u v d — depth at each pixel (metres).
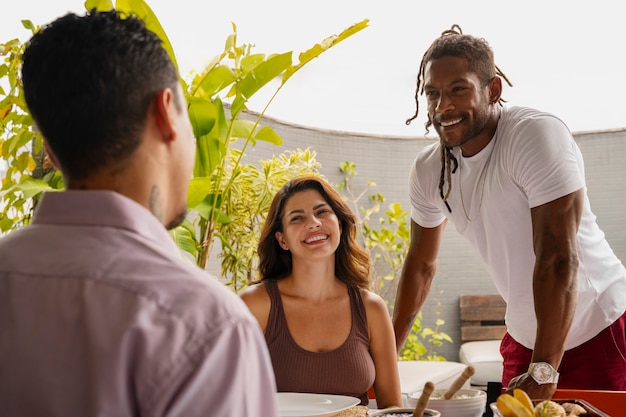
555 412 1.35
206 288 0.70
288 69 2.74
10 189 2.50
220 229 3.05
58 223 0.76
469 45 2.10
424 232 2.49
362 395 2.00
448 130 2.10
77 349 0.68
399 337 2.52
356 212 4.71
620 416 1.64
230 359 0.68
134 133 0.76
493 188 2.19
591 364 2.26
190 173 0.84
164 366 0.66
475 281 5.01
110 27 0.77
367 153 4.85
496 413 1.42
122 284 0.69
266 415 0.72
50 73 0.76
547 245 2.00
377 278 4.71
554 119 2.10
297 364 1.98
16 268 0.74
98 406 0.66
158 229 0.77
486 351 4.37
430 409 1.49
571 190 2.01
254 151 4.12
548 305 1.95
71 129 0.75
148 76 0.76
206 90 2.79
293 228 2.03
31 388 0.69
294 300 2.04
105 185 0.77
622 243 4.82
